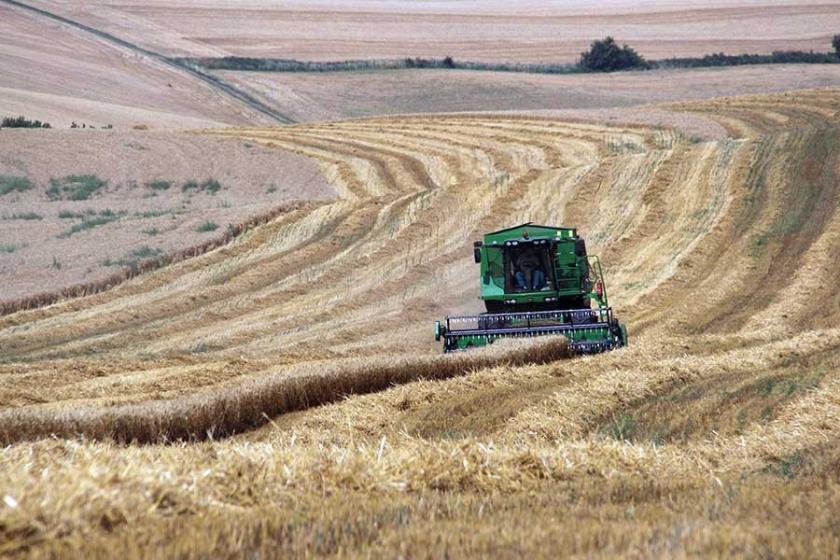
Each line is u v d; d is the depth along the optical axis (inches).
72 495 493.4
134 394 1558.8
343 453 695.7
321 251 3186.5
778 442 981.2
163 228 3415.4
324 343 2226.9
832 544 477.7
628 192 3538.4
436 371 1515.7
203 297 2689.5
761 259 2787.9
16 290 2635.3
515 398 1293.1
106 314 2516.0
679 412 1210.0
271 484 620.4
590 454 810.2
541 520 532.1
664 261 2881.4
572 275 1859.0
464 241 3248.0
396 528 509.4
